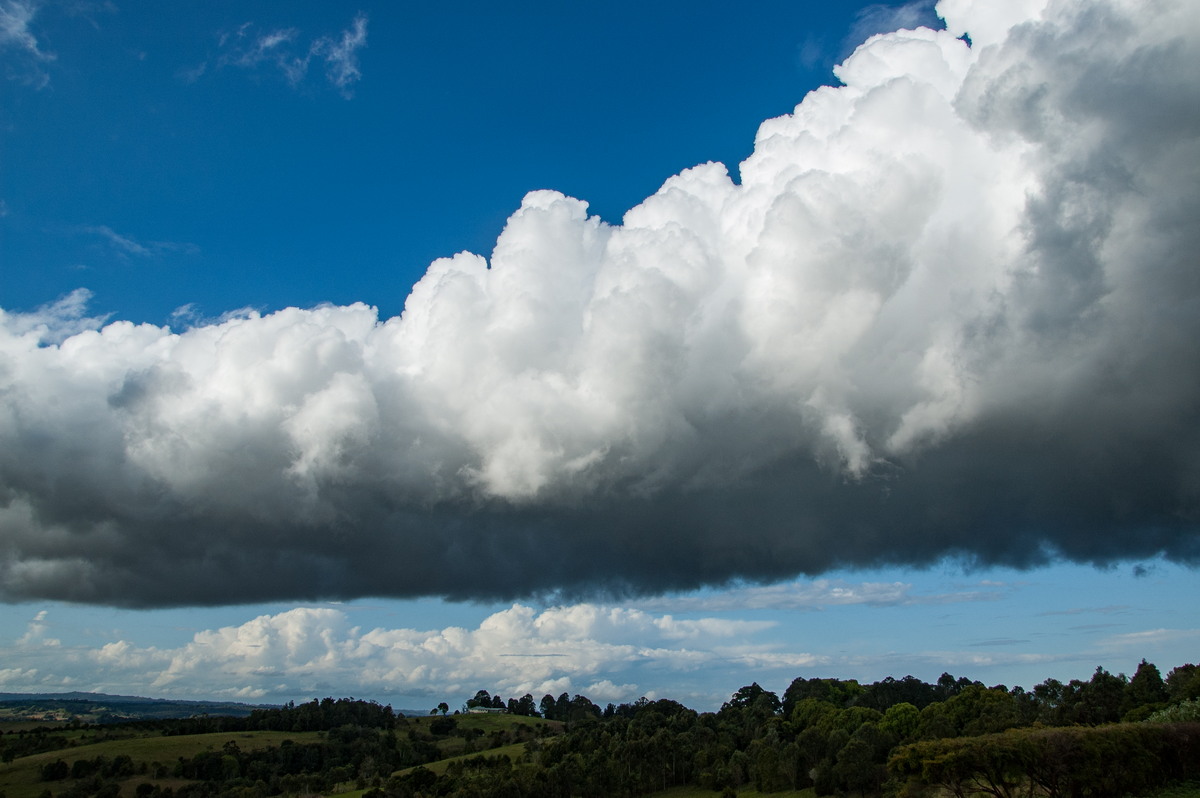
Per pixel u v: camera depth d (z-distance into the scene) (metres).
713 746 159.62
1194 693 110.38
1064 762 72.81
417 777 144.88
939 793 82.94
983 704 139.38
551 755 156.00
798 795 124.75
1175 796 72.50
